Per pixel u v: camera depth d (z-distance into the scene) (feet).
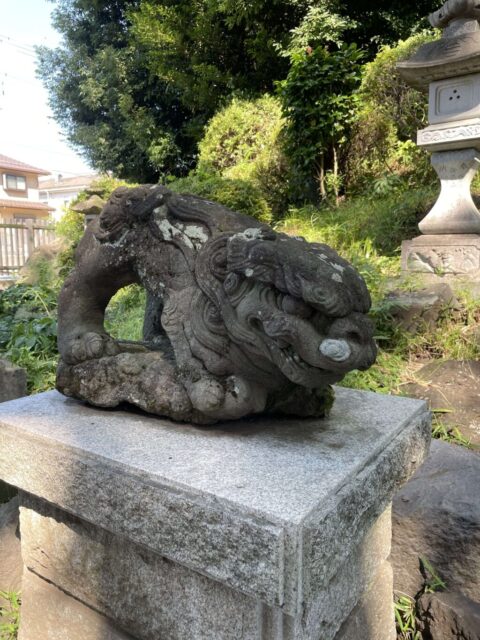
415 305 9.77
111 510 3.69
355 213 16.48
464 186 11.78
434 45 11.43
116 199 4.64
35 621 4.95
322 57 18.40
